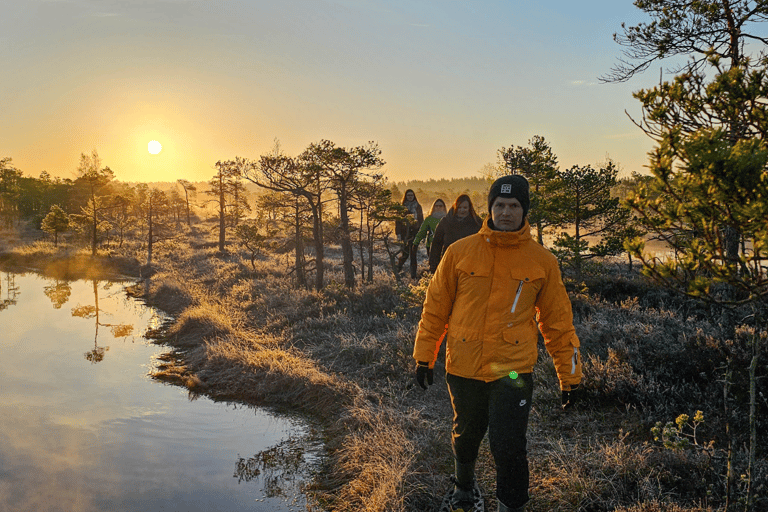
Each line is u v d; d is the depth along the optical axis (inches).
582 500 136.4
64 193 3016.7
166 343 447.5
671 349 213.9
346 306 450.9
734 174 71.0
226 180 1408.7
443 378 250.8
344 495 167.0
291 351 358.0
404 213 537.0
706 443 153.9
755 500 118.5
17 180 3061.0
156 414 268.4
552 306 103.7
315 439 223.3
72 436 237.8
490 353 100.3
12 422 256.7
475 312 102.0
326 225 679.7
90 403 288.5
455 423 111.4
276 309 502.0
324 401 261.9
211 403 287.0
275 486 182.7
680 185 76.6
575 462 152.9
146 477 195.5
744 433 152.0
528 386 100.9
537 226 441.1
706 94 90.7
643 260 80.9
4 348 430.0
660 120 95.3
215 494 180.4
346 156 562.3
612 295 382.0
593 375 205.9
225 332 435.8
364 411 225.6
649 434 169.0
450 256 107.5
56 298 757.3
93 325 539.8
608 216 422.6
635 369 207.8
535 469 157.8
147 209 2191.2
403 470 159.8
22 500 180.2
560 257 407.2
